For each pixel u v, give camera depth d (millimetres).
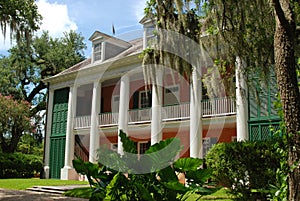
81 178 16719
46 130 19109
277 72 3475
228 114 11938
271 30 7258
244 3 6996
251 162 7324
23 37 12352
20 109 21094
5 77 27125
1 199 9828
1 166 17984
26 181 15117
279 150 3664
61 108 18641
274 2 3432
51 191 11750
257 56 7672
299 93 3385
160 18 7723
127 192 4492
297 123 3279
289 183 3283
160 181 4559
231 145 7719
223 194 8703
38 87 27984
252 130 11227
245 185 7414
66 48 28547
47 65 28141
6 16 11289
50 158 18703
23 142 29438
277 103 3768
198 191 4676
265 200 7117
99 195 4570
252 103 11328
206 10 7527
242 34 7398
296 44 5746
